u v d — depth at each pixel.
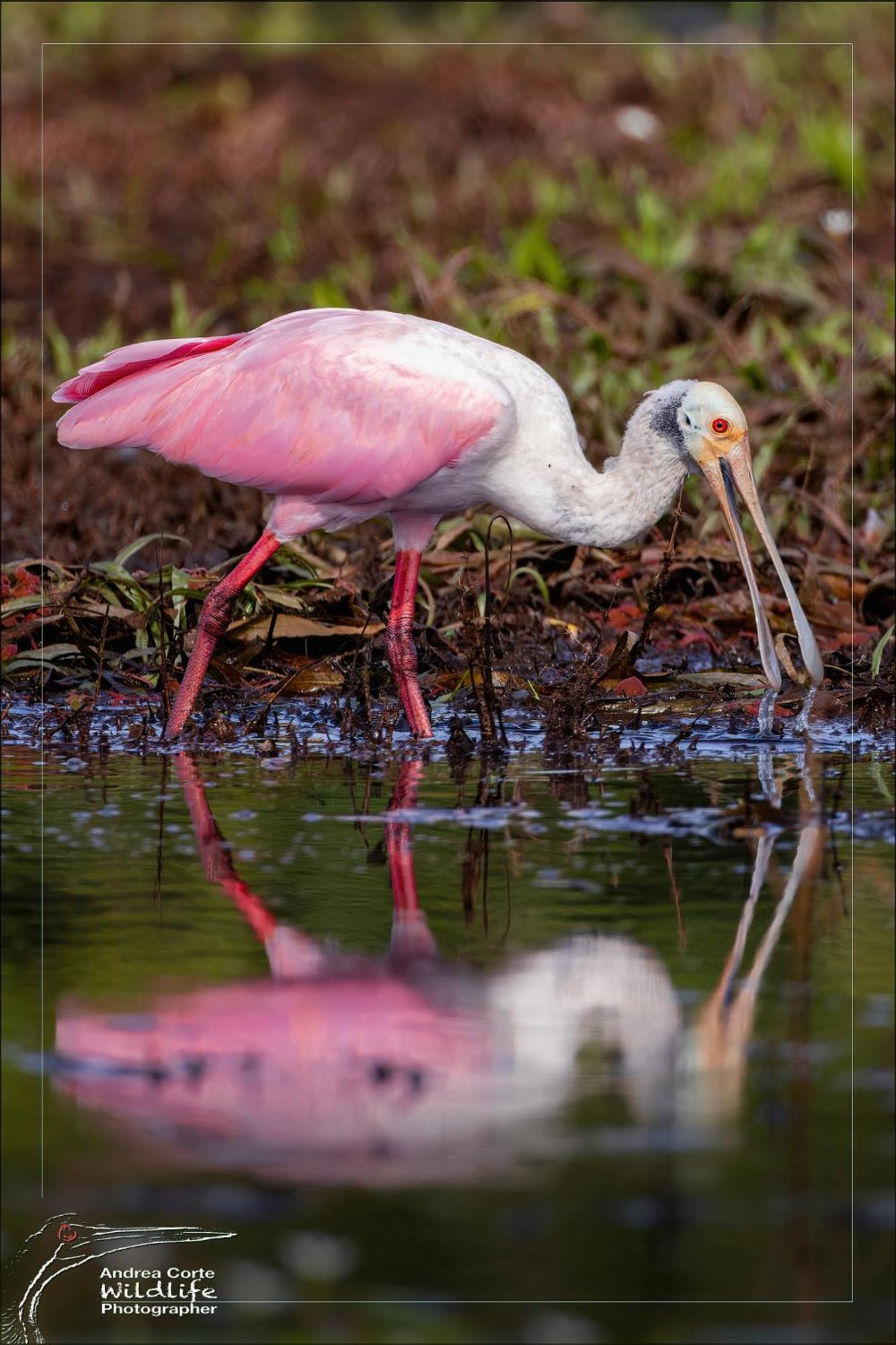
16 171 27.78
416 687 11.97
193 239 25.98
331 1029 7.34
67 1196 6.07
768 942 8.16
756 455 16.92
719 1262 5.79
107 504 17.19
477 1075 6.98
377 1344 5.68
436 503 12.05
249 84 34.19
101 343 20.27
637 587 15.17
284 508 11.84
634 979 7.77
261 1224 6.00
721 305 20.78
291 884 8.92
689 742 11.80
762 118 29.05
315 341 11.70
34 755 11.48
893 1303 5.66
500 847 9.52
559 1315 5.69
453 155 29.47
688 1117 6.60
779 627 14.24
